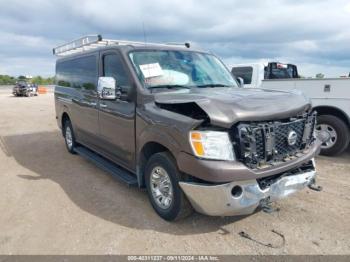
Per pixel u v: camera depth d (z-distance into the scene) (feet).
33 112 49.21
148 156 12.04
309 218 11.39
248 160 9.06
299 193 13.61
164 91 11.81
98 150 16.52
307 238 10.08
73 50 20.98
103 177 16.20
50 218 11.62
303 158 10.53
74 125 19.47
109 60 14.11
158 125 10.48
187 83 12.96
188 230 10.58
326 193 13.61
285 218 11.39
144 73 12.29
